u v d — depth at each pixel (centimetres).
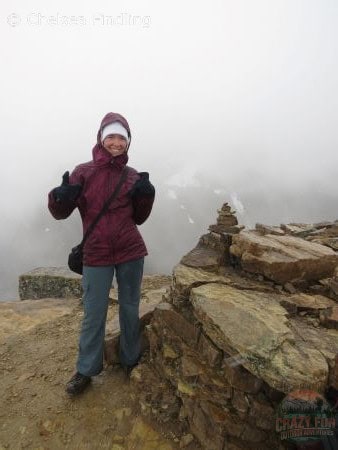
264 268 227
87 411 220
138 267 226
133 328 237
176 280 233
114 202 210
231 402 184
